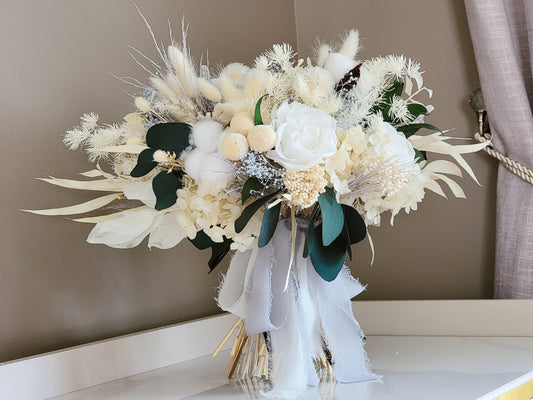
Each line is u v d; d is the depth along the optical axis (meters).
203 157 1.07
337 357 1.20
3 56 1.28
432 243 1.76
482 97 1.62
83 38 1.42
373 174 1.10
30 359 1.20
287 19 1.97
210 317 1.56
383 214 1.83
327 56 1.20
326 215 1.05
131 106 1.44
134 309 1.48
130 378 1.34
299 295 1.18
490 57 1.55
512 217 1.57
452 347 1.42
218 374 1.34
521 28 1.57
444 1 1.72
